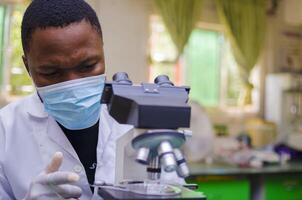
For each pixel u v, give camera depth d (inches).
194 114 108.6
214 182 94.0
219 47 133.5
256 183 103.6
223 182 95.6
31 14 32.6
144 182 29.6
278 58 141.5
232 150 110.6
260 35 131.6
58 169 30.1
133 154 30.3
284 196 105.5
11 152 39.6
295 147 123.0
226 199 96.0
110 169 38.2
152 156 26.5
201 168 95.7
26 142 39.6
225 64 134.1
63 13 31.6
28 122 40.1
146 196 25.7
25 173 38.6
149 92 26.6
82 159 38.4
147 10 116.4
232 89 135.3
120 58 104.6
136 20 112.8
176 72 124.2
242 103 134.3
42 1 32.5
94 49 33.1
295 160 119.0
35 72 34.0
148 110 24.4
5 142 40.1
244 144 116.6
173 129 25.1
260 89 138.5
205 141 108.7
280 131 131.0
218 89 133.7
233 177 97.0
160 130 24.7
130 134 30.6
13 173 39.2
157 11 115.1
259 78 138.3
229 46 132.0
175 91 27.3
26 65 37.0
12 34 90.4
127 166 31.2
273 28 139.8
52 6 31.8
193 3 117.1
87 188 37.3
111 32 65.3
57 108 36.0
